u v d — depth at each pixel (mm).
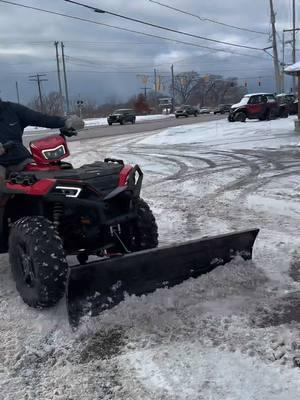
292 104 36875
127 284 4082
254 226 6895
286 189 9297
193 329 3771
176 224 7203
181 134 26344
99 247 4465
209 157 15203
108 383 3162
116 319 3908
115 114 48844
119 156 16906
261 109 31516
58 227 4434
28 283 4324
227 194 9195
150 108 104250
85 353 3541
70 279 3723
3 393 3119
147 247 4859
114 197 4336
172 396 2967
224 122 33844
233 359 3332
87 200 4211
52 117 5176
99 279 3900
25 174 4426
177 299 4223
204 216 7633
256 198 8656
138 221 4832
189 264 4438
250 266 4859
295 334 3635
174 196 9328
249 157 14539
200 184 10398
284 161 13164
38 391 3127
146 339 3656
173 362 3334
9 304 4461
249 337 3621
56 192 4207
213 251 4578
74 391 3102
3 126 4883
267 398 2895
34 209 4582
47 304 4109
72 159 16719
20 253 4281
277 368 3199
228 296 4324
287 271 4980
